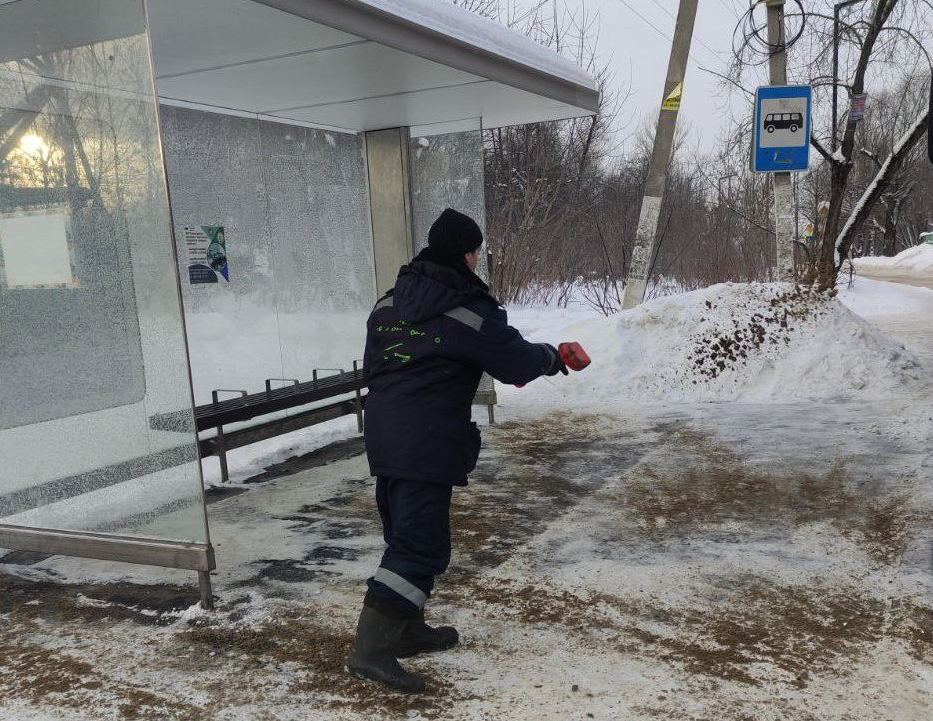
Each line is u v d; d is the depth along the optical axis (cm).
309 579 360
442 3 480
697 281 1586
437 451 254
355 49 433
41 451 345
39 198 328
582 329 866
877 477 477
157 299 311
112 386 324
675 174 1752
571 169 1753
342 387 612
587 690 256
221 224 552
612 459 552
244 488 519
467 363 259
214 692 262
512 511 448
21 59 321
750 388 748
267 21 374
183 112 527
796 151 825
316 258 638
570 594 333
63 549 345
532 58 564
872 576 339
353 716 245
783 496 452
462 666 276
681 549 380
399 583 253
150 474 326
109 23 301
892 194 3659
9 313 339
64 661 288
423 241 679
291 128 612
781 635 290
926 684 253
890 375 735
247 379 575
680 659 275
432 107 599
